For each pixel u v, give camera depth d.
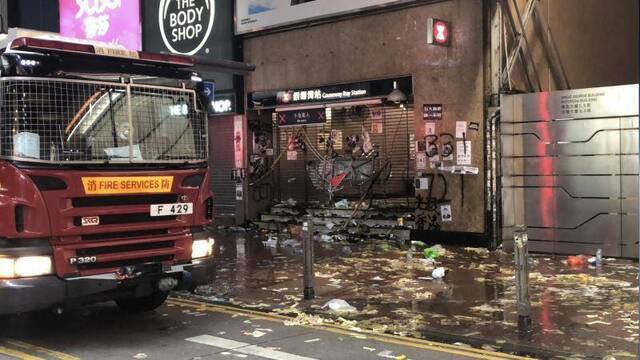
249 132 16.89
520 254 6.78
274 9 15.77
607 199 11.23
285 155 16.83
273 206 16.95
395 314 7.57
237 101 16.80
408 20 13.55
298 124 16.11
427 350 6.11
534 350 6.07
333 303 7.93
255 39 16.59
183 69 7.00
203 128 7.09
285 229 15.82
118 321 7.51
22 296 5.60
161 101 6.70
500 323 7.03
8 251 5.64
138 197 6.33
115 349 6.29
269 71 16.30
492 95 12.38
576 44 14.73
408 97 13.80
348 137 15.57
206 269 6.89
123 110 6.37
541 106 11.80
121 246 6.23
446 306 7.91
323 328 7.03
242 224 16.89
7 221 5.64
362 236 14.13
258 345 6.38
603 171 11.23
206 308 8.16
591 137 11.31
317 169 16.20
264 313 7.85
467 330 6.78
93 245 6.02
